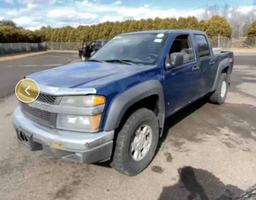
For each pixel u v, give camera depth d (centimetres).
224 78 654
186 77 450
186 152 405
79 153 287
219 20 4653
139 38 459
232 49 3694
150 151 363
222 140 447
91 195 307
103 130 297
